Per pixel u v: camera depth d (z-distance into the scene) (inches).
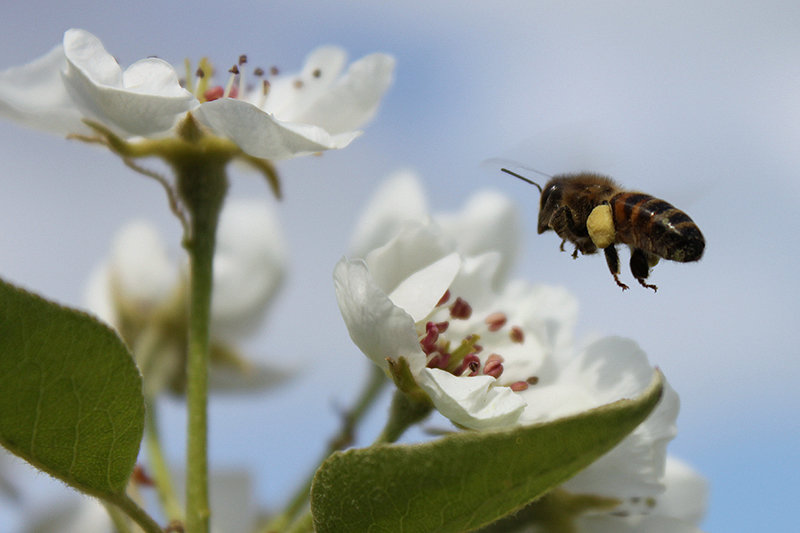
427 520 6.5
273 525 7.5
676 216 7.7
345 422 7.7
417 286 7.1
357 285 6.9
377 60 7.4
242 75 7.6
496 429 6.4
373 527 6.5
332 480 6.5
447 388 6.9
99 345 6.5
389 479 6.5
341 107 7.4
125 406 6.6
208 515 7.0
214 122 7.0
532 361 7.3
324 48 7.6
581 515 7.3
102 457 6.6
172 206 7.3
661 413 7.2
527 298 7.5
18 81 7.2
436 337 7.2
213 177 7.3
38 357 6.5
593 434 6.4
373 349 6.9
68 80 7.0
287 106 7.5
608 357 7.3
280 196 7.4
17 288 6.4
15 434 6.6
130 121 7.0
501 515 6.5
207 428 7.1
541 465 6.5
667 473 7.7
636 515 7.4
